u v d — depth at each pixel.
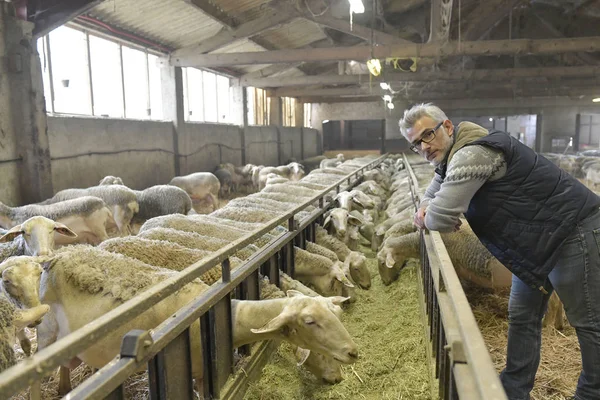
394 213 7.47
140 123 10.91
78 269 2.69
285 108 24.83
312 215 5.15
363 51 11.78
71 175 8.50
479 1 14.69
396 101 26.83
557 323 3.99
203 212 11.32
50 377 3.17
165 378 2.02
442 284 2.50
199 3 10.44
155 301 1.83
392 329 3.99
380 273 5.28
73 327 2.68
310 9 12.30
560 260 2.32
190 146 13.34
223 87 17.22
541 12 16.98
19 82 7.04
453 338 1.69
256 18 12.83
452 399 1.97
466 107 24.67
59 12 7.22
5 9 6.82
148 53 12.15
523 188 2.23
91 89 9.63
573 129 26.20
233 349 2.76
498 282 4.32
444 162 2.48
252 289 3.17
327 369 3.07
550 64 20.25
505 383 2.67
